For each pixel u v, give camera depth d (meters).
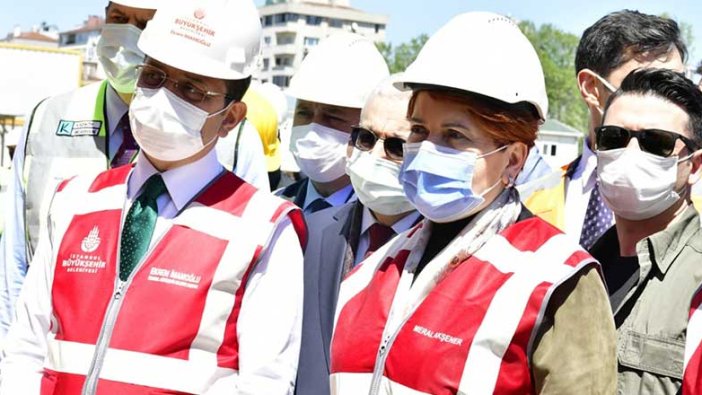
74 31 122.56
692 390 2.63
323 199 4.20
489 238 2.45
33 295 2.85
